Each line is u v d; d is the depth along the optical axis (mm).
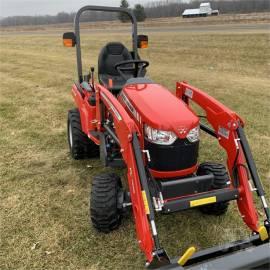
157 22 44969
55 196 4242
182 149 3074
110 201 3221
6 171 4867
